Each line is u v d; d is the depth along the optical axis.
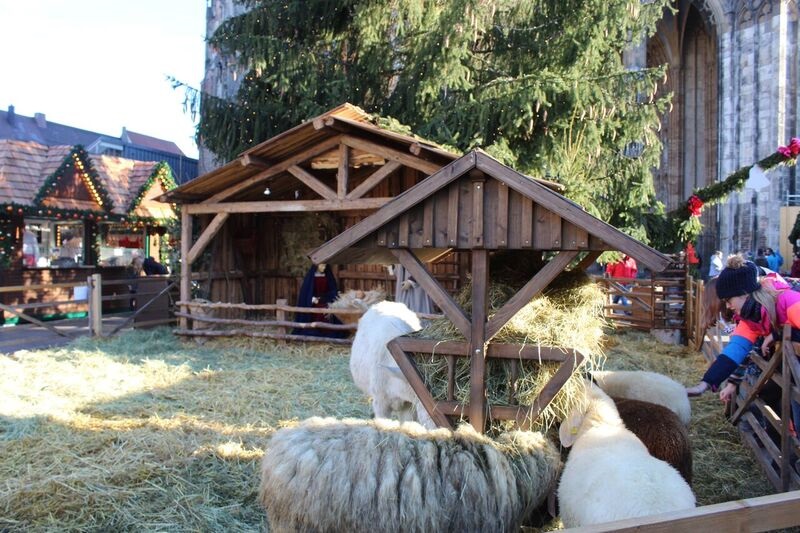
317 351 9.20
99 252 15.45
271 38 11.97
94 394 6.59
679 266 10.20
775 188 23.73
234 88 19.25
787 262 22.03
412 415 4.18
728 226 25.16
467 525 2.63
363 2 12.03
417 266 3.21
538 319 3.23
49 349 9.51
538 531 3.16
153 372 7.79
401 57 13.31
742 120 25.02
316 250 3.27
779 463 3.84
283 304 9.77
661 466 2.66
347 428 2.89
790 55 23.94
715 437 5.06
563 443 3.21
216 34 13.17
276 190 11.38
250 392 6.68
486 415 3.12
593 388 3.49
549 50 12.45
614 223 12.43
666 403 4.14
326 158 9.84
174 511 3.73
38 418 5.56
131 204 15.80
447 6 11.65
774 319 3.68
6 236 13.07
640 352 9.05
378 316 4.86
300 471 2.69
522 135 11.77
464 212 3.08
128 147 28.98
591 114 11.00
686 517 1.90
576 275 3.67
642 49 24.30
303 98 12.35
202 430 5.28
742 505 1.96
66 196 14.05
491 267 3.71
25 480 4.12
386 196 11.41
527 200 2.96
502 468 2.75
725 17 25.30
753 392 4.43
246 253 12.26
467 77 12.41
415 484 2.59
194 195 10.37
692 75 28.58
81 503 3.78
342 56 13.61
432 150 8.05
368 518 2.57
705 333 8.28
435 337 3.31
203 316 10.28
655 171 29.05
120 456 4.56
